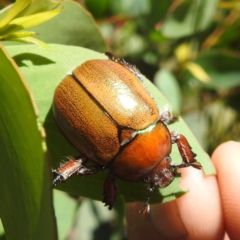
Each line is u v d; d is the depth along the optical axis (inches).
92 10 3.3
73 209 2.7
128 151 2.1
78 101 2.0
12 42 2.0
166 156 2.2
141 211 2.1
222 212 2.9
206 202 2.8
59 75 2.0
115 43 3.8
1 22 1.8
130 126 2.1
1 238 2.1
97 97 2.1
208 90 4.0
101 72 2.1
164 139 2.2
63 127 2.0
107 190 2.1
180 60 3.8
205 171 2.1
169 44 3.9
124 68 2.2
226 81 3.6
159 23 3.2
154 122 2.2
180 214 2.8
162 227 2.8
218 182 2.9
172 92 3.5
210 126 3.9
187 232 2.8
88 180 2.1
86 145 2.1
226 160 2.9
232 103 3.9
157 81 3.5
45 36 2.2
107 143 2.1
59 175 1.9
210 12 3.1
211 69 3.6
